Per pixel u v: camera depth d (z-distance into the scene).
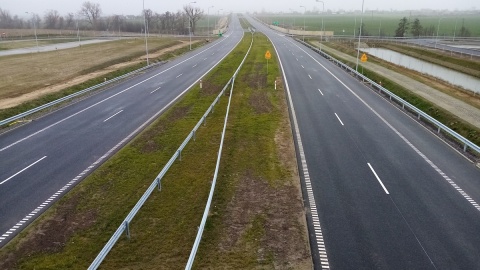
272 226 12.77
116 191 15.20
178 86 37.12
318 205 14.20
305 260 11.05
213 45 82.19
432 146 20.52
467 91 37.19
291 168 17.56
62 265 10.76
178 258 11.10
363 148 20.09
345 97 32.09
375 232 12.47
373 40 92.25
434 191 15.30
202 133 22.61
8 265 10.74
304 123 24.56
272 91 34.19
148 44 80.00
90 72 46.53
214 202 14.28
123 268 10.66
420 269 10.70
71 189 15.42
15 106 28.62
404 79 39.91
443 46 76.69
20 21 164.75
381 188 15.55
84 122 25.17
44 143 21.06
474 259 11.13
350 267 10.77
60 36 103.31
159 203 14.25
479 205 14.23
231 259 11.05
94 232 12.38
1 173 17.06
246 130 23.02
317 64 51.59
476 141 21.41
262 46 75.25
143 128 23.77
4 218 13.30
